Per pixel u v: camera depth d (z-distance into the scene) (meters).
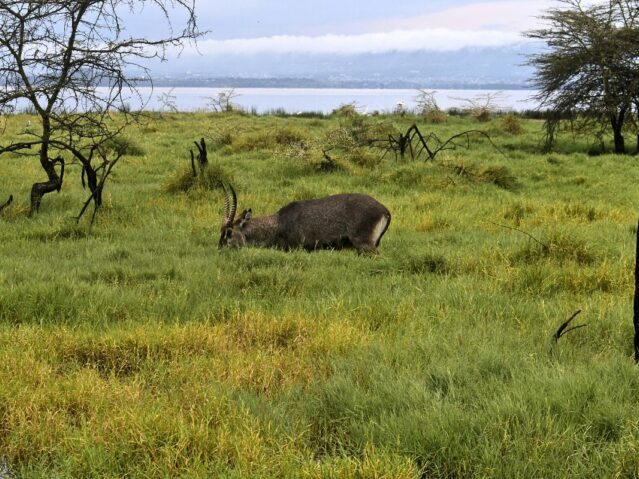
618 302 9.16
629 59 33.06
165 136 34.56
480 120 46.97
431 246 12.65
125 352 7.45
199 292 9.86
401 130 36.69
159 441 5.47
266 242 13.28
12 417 5.77
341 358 7.19
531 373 6.52
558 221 15.73
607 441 5.47
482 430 5.47
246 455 5.20
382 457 5.13
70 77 15.20
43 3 14.31
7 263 11.10
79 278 10.52
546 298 9.74
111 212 16.00
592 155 32.81
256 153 27.25
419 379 6.49
